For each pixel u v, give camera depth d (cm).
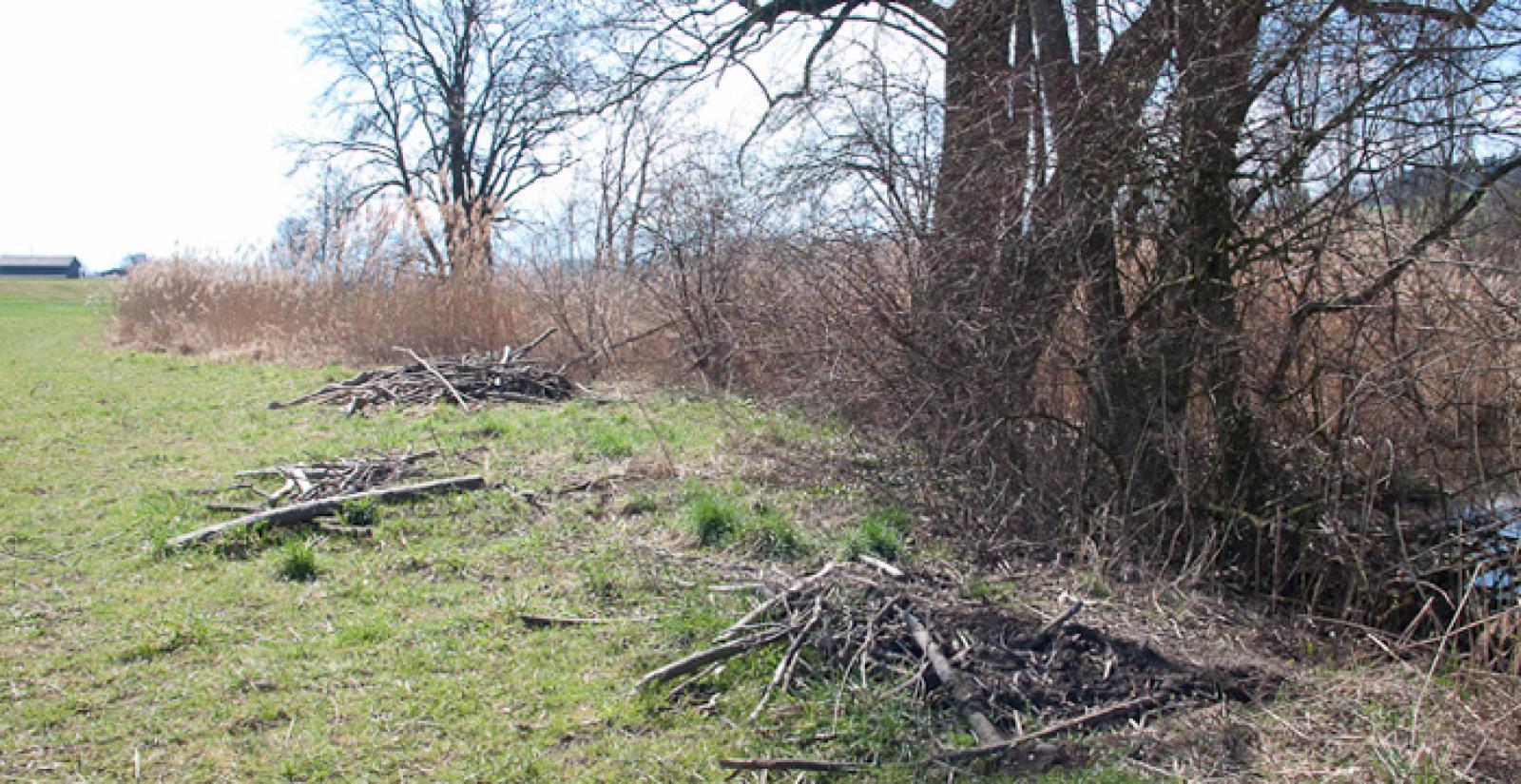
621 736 405
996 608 504
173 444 978
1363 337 573
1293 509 577
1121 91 610
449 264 1677
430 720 415
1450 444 570
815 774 379
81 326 2962
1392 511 586
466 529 671
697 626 494
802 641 462
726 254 1154
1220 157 578
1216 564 607
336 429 1048
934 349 681
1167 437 592
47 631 503
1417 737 401
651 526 680
